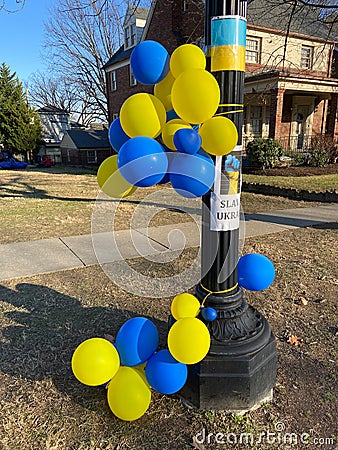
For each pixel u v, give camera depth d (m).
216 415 2.00
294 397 2.12
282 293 3.49
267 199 8.62
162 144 1.84
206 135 1.72
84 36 22.86
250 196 9.07
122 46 19.91
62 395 2.17
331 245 4.96
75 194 10.03
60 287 3.69
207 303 2.12
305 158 13.56
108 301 3.38
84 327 2.92
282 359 2.47
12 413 2.02
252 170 12.62
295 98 16.16
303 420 1.96
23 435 1.87
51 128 34.34
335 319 3.00
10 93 24.17
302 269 4.09
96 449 1.79
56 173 17.38
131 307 3.27
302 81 12.41
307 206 7.73
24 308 3.24
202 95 1.59
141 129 1.73
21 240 5.30
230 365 1.96
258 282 2.18
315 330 2.83
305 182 10.12
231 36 1.79
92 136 24.00
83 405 2.08
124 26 17.30
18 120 23.92
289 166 13.21
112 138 2.05
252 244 5.03
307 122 17.03
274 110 12.40
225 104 1.86
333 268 4.11
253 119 16.25
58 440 1.84
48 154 26.14
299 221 6.38
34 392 2.19
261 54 14.76
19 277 3.94
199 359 1.81
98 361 1.78
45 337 2.78
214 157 1.89
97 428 1.92
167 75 1.88
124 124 1.77
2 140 24.02
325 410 2.02
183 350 1.75
